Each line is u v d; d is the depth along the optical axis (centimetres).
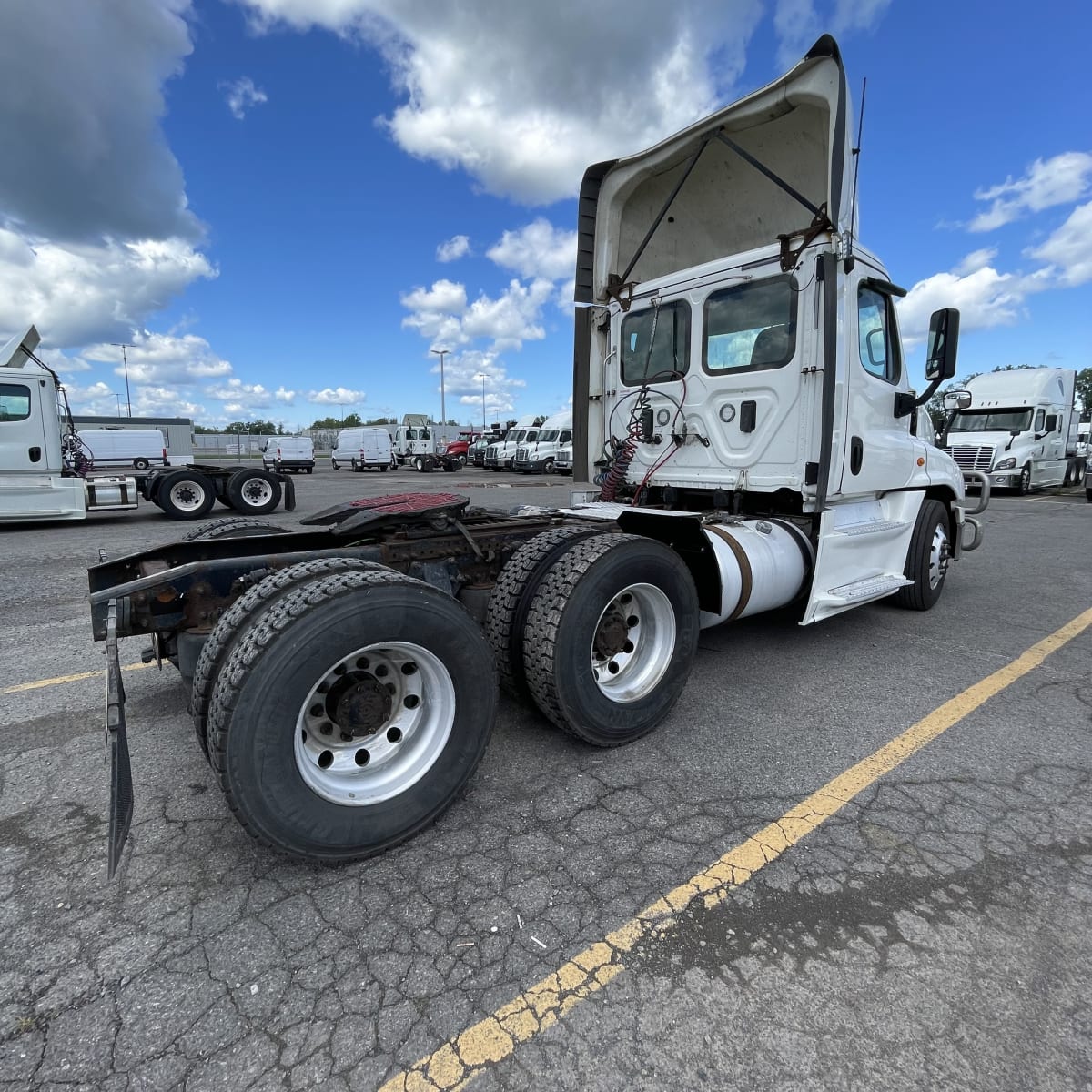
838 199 374
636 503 510
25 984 183
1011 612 573
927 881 225
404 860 238
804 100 390
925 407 565
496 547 366
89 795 281
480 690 259
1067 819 262
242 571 280
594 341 539
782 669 433
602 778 295
